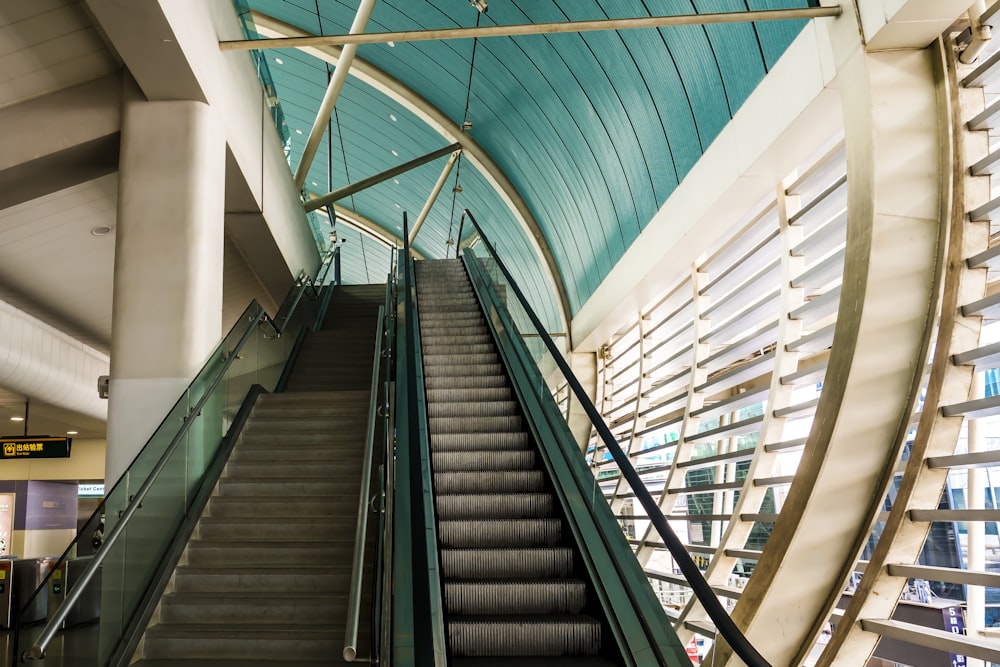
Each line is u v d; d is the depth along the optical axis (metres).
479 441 7.25
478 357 9.59
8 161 6.52
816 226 8.45
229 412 7.68
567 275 17.94
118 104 6.77
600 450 15.85
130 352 6.38
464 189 21.53
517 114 15.65
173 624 5.34
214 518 6.46
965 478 8.27
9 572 9.23
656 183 11.85
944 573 5.42
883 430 6.11
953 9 5.51
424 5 14.19
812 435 6.43
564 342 18.27
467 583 4.98
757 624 6.40
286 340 11.28
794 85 7.07
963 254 5.81
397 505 4.73
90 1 5.46
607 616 4.55
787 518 6.49
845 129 6.31
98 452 21.48
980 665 5.69
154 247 6.54
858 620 5.95
